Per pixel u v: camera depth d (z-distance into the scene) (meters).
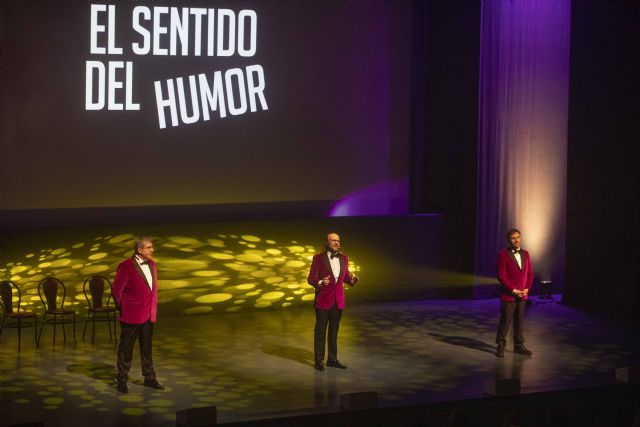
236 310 12.72
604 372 10.10
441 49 13.80
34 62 11.78
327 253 10.02
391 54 13.66
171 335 11.39
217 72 12.69
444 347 11.07
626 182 12.91
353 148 13.56
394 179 13.84
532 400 9.05
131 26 12.17
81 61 11.98
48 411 8.46
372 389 9.34
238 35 12.75
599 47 13.02
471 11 13.48
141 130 12.36
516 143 13.98
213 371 9.90
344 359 10.46
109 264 11.96
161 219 12.59
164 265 12.27
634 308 12.74
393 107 13.74
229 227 12.63
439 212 13.96
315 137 13.33
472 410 8.83
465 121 13.73
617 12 12.86
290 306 13.02
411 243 13.70
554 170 14.23
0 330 10.94
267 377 9.72
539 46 13.96
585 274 13.41
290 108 13.15
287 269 12.98
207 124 12.69
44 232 11.66
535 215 14.22
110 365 9.98
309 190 13.36
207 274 12.52
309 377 9.73
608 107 13.02
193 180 12.69
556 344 11.31
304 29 13.13
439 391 9.30
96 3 11.97
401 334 11.66
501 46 13.73
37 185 11.94
